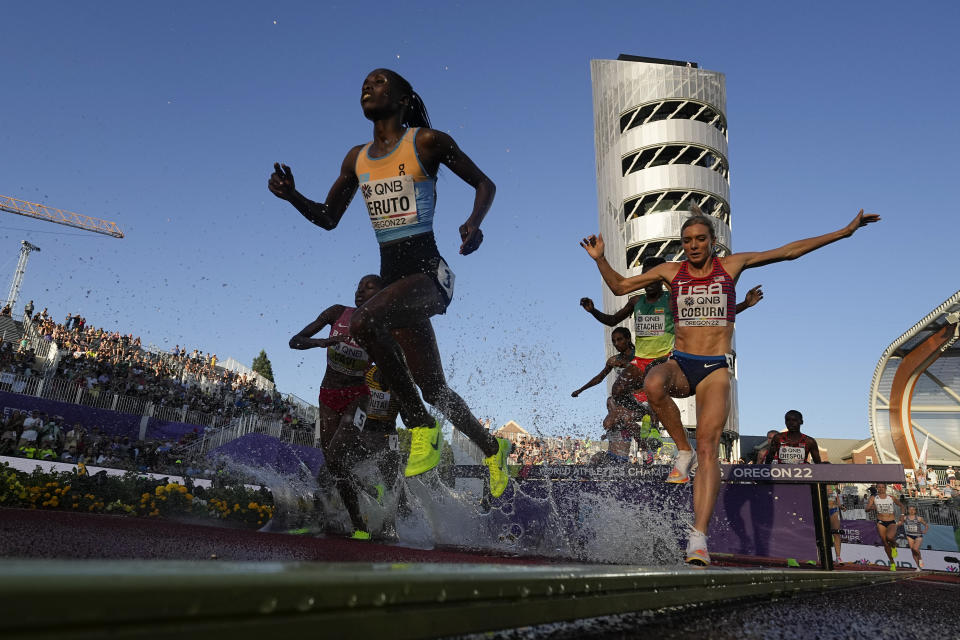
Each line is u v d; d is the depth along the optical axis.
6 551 1.25
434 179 3.64
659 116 51.12
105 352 23.48
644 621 0.93
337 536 4.33
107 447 16.78
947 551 10.81
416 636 0.55
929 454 34.44
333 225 3.85
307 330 4.82
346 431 4.59
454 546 3.66
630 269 46.81
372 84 3.50
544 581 0.75
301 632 0.44
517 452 5.39
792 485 3.50
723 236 46.84
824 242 3.10
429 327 3.68
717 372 3.00
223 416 22.80
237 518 4.69
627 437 5.86
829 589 1.87
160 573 0.35
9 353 19.03
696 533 2.67
